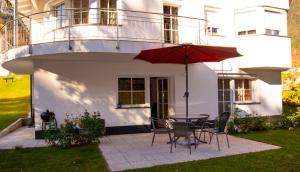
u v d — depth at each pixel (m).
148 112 12.41
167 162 7.52
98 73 11.75
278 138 10.62
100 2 11.64
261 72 14.88
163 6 12.88
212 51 9.01
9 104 21.52
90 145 9.72
